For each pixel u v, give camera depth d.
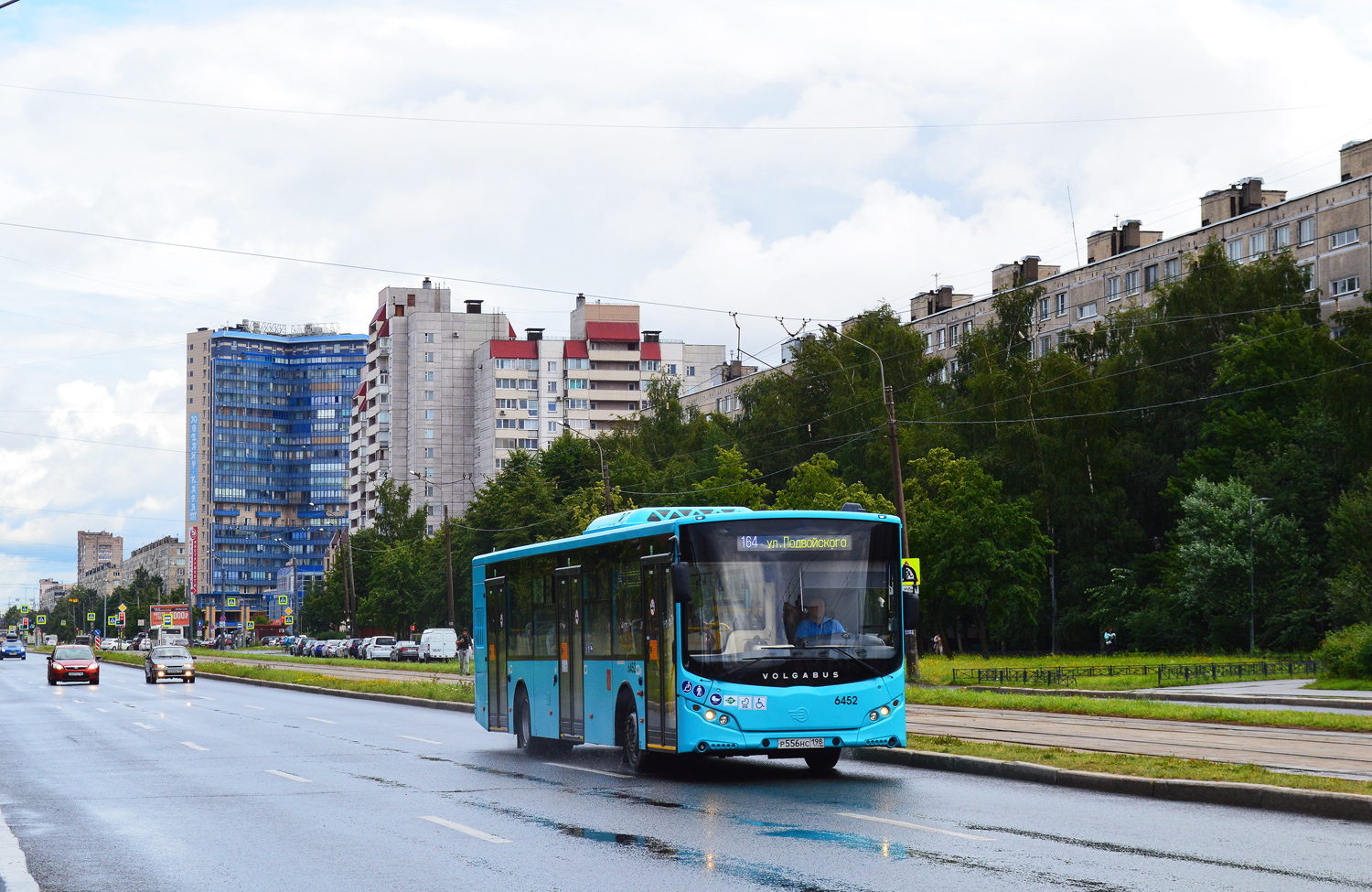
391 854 11.80
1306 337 71.06
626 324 172.00
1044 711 28.78
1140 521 78.38
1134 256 94.50
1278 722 23.67
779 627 17.28
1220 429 71.69
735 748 16.88
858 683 17.30
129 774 19.84
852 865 10.62
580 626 20.80
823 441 88.62
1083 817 13.30
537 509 99.00
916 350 88.50
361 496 188.75
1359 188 77.50
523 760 21.50
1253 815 13.22
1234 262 77.12
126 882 10.64
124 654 109.75
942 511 72.25
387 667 76.38
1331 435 67.12
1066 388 76.00
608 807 14.97
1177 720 25.25
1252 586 64.94
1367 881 9.63
